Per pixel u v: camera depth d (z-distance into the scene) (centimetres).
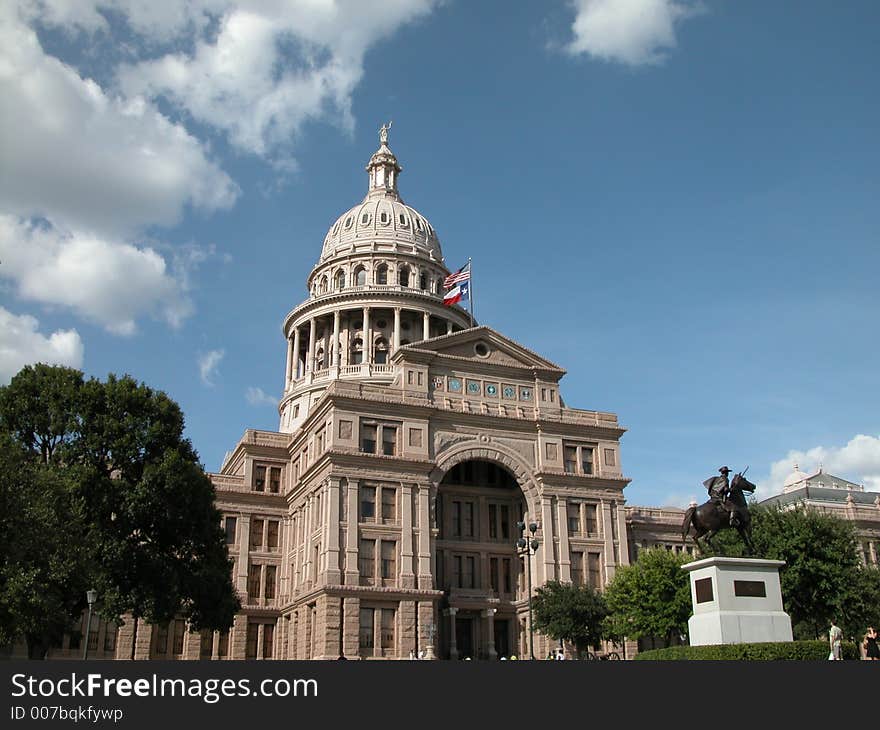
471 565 8719
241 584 8900
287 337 12606
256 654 8769
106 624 8212
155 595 5728
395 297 11994
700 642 3647
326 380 11481
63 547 4616
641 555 7962
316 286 12962
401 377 8538
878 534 11012
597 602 7369
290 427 11538
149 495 5741
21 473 4509
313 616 7931
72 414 5859
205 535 6088
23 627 4434
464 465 9194
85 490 5544
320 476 8150
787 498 13112
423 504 8125
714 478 4044
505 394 8919
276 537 9269
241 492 9212
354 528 7775
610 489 8931
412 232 13212
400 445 8225
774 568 3697
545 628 7406
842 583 6538
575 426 8975
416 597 7781
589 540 8669
